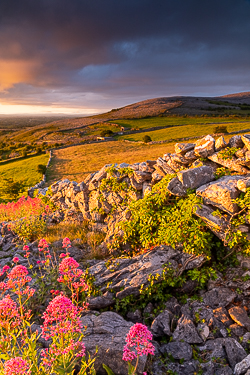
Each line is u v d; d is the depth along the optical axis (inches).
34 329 195.5
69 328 133.1
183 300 233.0
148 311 229.1
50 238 376.5
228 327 201.5
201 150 307.0
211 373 168.6
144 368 170.9
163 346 189.3
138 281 235.9
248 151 267.3
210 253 248.7
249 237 235.0
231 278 239.5
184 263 245.8
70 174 2054.6
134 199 370.6
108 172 407.8
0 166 2881.4
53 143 4781.0
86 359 172.1
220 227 232.2
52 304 132.3
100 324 200.4
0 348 129.9
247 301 219.5
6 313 139.3
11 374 104.0
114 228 350.0
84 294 241.0
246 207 222.7
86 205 444.8
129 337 127.3
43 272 287.6
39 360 166.4
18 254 331.0
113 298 235.6
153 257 256.4
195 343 191.3
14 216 578.2
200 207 243.9
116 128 5334.6
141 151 2581.2
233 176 268.7
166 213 277.7
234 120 4468.5
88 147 3206.2
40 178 2042.3
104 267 271.6
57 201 525.7
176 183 278.4
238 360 175.0
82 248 349.1
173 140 3011.8
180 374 170.2
